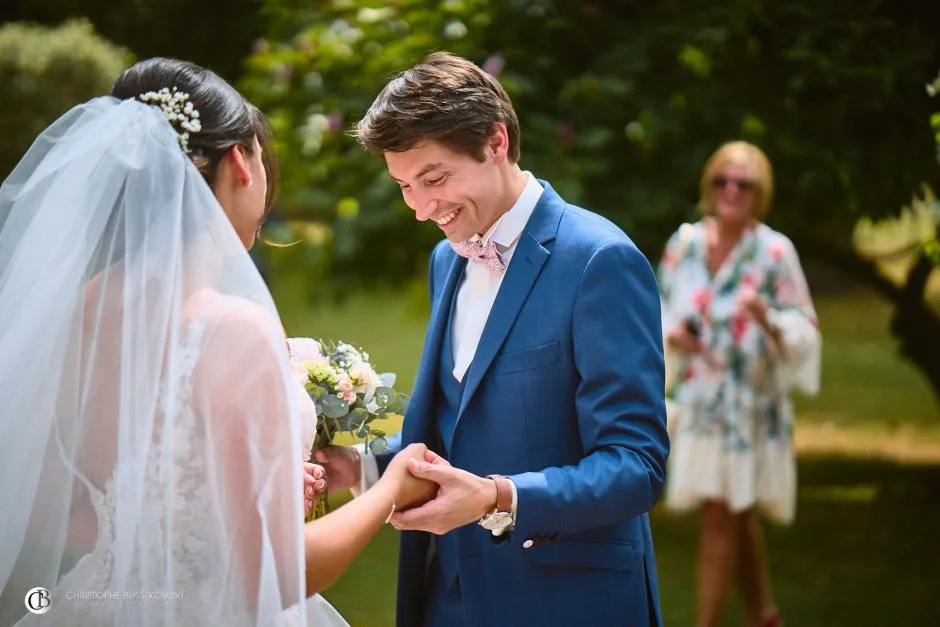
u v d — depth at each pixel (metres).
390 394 2.82
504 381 2.68
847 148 6.64
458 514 2.41
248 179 2.38
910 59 6.37
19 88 7.51
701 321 5.32
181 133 2.30
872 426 10.55
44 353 2.18
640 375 2.58
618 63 6.82
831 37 6.58
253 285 2.19
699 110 6.70
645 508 2.55
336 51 7.37
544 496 2.46
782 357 5.29
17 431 2.18
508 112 2.70
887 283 8.34
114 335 2.17
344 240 7.13
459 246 2.76
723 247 5.42
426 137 2.56
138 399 2.11
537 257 2.70
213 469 2.10
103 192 2.19
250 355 2.12
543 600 2.68
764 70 6.77
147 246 2.15
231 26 9.88
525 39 7.10
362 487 2.94
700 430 5.20
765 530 7.36
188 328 2.13
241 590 2.10
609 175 6.97
